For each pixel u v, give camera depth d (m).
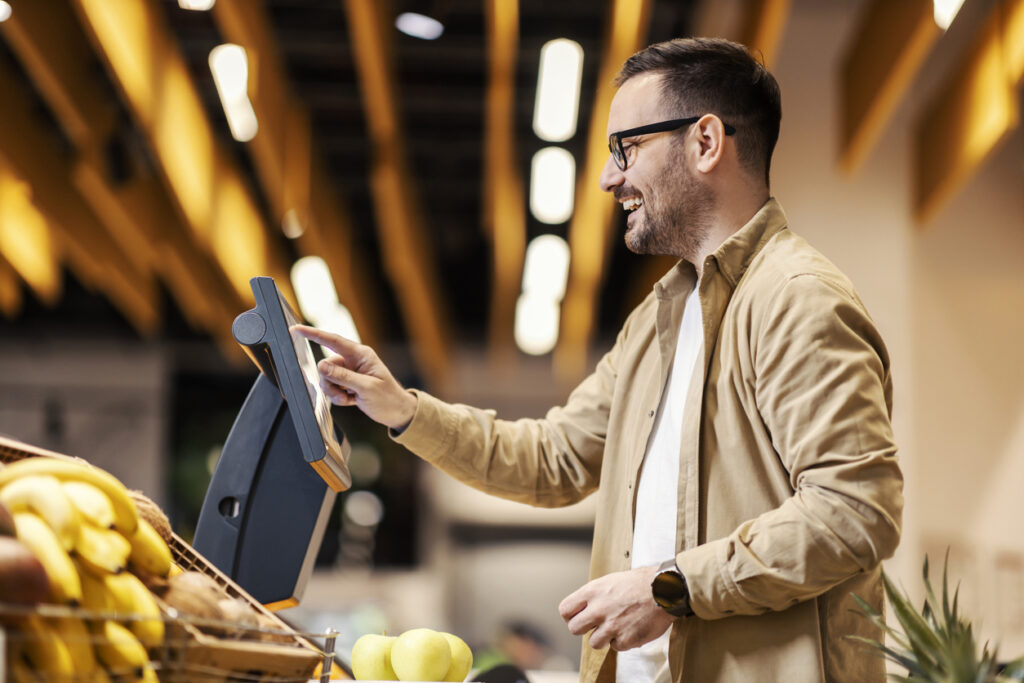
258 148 5.87
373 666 1.67
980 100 5.02
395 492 12.43
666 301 1.69
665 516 1.57
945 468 5.98
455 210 9.23
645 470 1.63
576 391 1.95
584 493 1.92
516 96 6.91
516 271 9.00
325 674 1.32
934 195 5.62
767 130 1.70
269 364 1.68
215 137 7.17
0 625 0.94
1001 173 6.20
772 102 1.71
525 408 12.30
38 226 7.85
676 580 1.37
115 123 6.59
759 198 1.68
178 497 11.98
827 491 1.35
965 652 1.20
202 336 12.17
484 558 12.49
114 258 8.16
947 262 6.12
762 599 1.35
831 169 5.75
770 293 1.49
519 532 12.52
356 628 10.76
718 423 1.52
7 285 8.25
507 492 1.87
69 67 5.60
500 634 8.74
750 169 1.67
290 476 1.75
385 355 11.92
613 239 9.40
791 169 5.74
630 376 1.73
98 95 6.20
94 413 12.00
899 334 5.72
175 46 5.89
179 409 12.41
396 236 7.51
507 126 6.16
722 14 5.68
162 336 12.11
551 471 1.89
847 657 1.44
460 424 1.84
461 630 12.25
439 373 11.40
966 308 6.11
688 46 1.69
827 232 5.71
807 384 1.41
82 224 7.33
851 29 5.73
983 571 5.86
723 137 1.63
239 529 1.73
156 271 9.59
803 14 5.76
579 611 1.43
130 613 1.08
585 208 7.34
